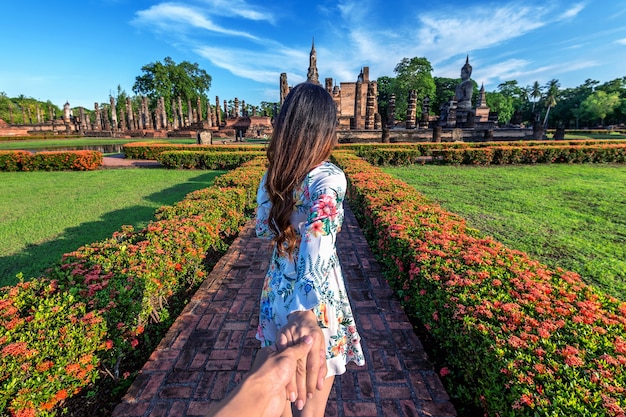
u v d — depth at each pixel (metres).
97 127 48.41
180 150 15.88
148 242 3.41
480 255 2.96
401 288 3.52
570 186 9.40
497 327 1.98
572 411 1.39
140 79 52.00
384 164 14.43
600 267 4.29
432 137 20.92
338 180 1.05
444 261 2.87
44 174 12.39
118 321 2.36
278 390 0.52
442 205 7.39
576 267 4.32
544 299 2.23
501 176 11.23
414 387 2.43
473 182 10.14
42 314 2.04
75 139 37.16
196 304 3.56
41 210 7.25
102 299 2.36
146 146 16.58
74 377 1.91
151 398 2.35
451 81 61.28
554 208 7.09
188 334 3.05
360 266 4.47
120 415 2.21
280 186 1.08
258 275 4.24
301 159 1.05
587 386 1.51
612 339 1.83
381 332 3.07
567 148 14.48
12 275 4.27
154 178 11.40
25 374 1.71
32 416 1.64
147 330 3.01
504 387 1.72
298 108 1.06
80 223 6.35
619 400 1.42
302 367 0.71
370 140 22.64
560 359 1.69
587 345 1.77
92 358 2.04
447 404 2.29
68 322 2.04
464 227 3.88
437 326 2.53
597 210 6.97
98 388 2.34
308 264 0.93
